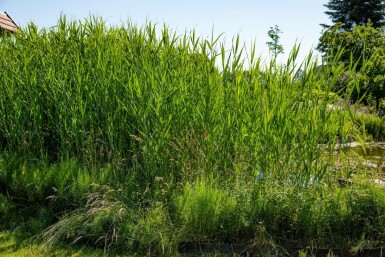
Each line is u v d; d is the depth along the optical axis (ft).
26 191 18.03
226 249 14.71
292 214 15.53
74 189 16.88
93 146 19.04
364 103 63.00
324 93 17.13
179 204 15.56
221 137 17.70
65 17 22.72
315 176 16.34
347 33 66.18
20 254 14.43
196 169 16.94
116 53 20.10
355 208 15.60
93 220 15.29
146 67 18.28
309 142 16.53
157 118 17.01
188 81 18.98
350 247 14.97
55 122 20.62
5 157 20.04
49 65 21.29
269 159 16.85
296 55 17.33
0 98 21.09
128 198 16.38
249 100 17.78
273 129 16.79
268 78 17.84
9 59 22.22
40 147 20.04
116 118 19.03
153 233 14.58
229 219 15.24
